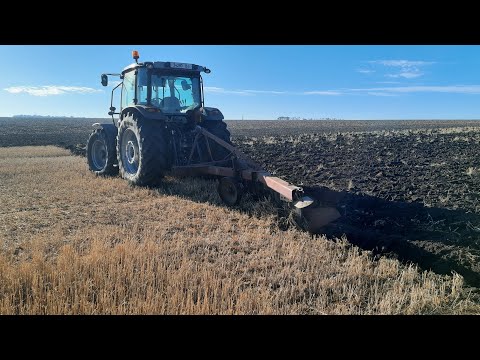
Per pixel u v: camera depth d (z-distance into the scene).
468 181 8.20
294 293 3.55
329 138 18.44
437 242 4.89
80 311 3.11
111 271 3.68
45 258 4.28
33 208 6.57
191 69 8.23
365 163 10.79
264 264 4.13
